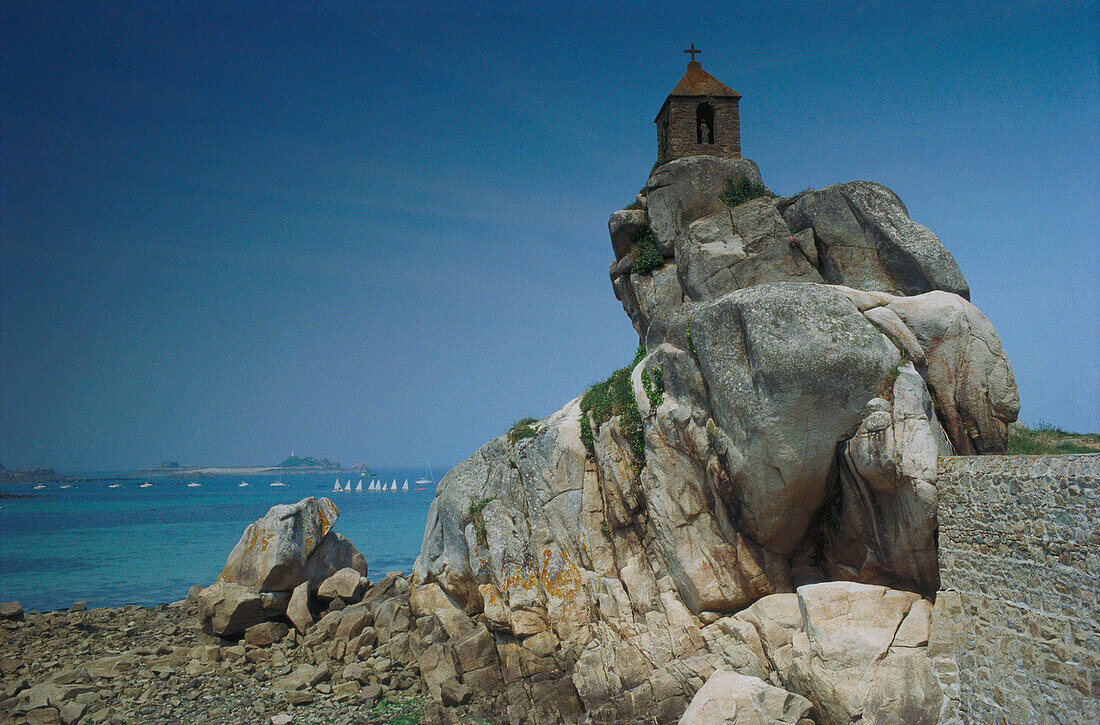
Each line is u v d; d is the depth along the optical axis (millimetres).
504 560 22938
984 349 16391
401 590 30297
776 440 15453
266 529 28172
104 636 28625
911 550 14641
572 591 21250
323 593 28922
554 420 23156
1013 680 11914
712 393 16875
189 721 20188
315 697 21906
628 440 20078
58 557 56688
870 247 19219
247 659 25281
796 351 14969
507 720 19859
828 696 13359
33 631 28875
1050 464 11578
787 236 20594
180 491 199250
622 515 20234
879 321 16625
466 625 24531
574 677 19000
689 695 16875
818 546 17391
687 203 22500
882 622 13836
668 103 24922
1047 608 11406
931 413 15617
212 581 45344
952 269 18000
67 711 20172
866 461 14891
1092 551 10680
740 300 16125
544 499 22234
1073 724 10781
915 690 13062
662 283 22672
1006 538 12344
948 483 13844
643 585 19250
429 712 20766
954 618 13406
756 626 16125
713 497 18031
